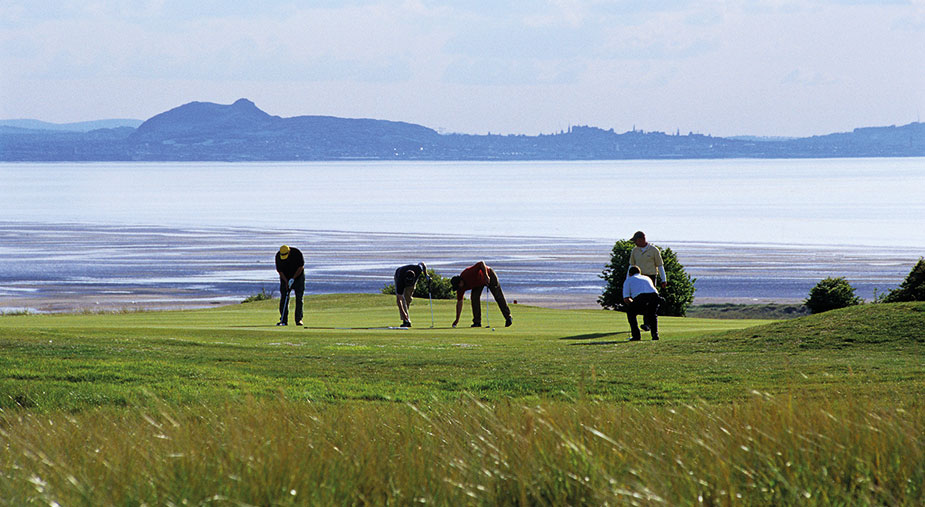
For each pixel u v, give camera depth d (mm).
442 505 16375
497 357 44375
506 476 17328
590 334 57531
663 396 32656
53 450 20344
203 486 16844
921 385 31812
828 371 36469
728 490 16375
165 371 39062
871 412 20547
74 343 46688
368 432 21906
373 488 17188
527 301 166750
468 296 146750
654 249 58781
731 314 147750
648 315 52344
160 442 20484
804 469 17234
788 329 48875
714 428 20078
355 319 71812
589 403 26672
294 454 18359
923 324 46250
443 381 37125
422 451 19297
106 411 30531
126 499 16500
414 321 70312
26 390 34531
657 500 15750
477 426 21641
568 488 16828
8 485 17109
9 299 170250
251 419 23562
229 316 75375
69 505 16234
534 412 21391
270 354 45094
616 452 18234
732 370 37906
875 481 17062
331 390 35062
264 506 16234
